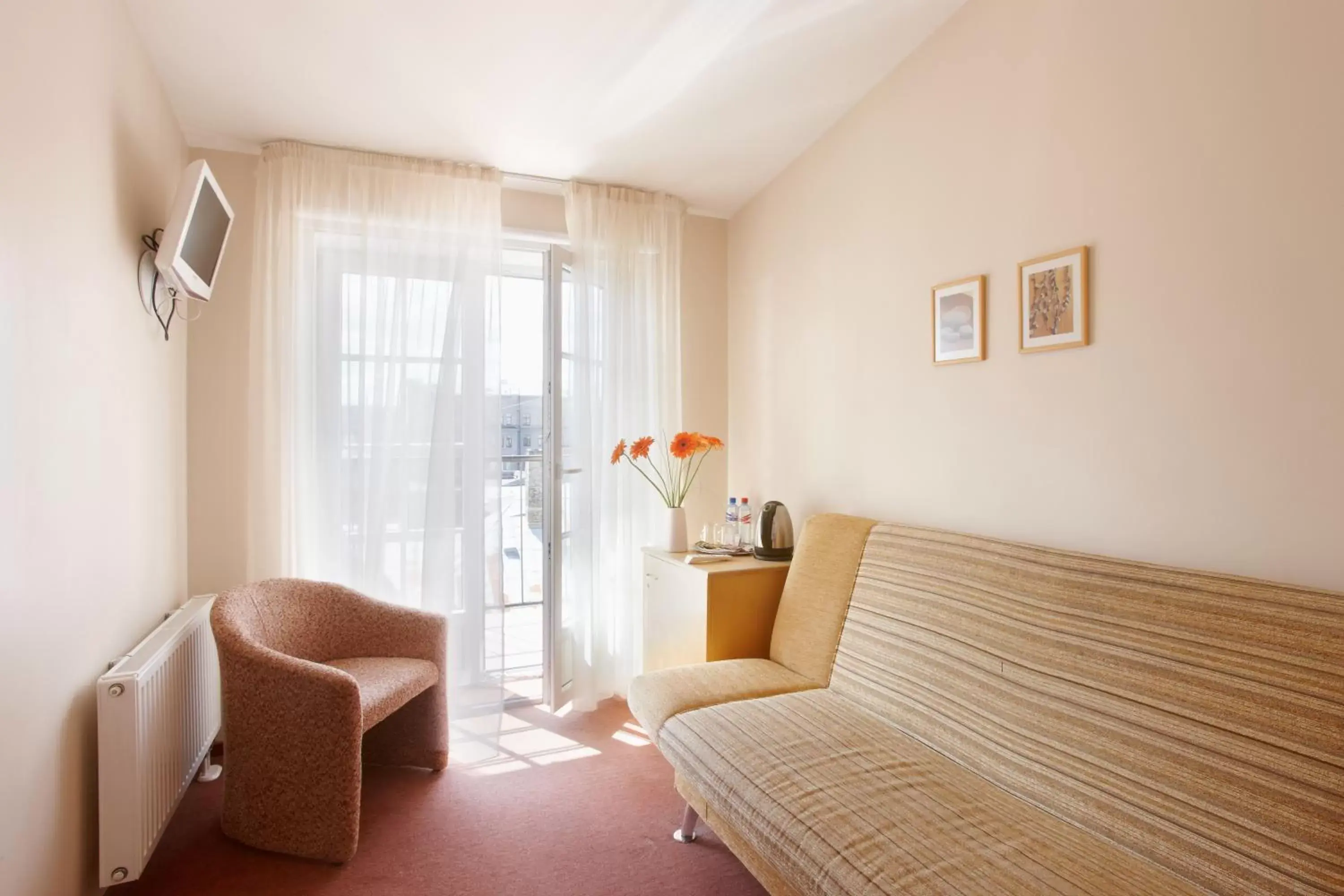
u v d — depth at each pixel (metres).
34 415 1.40
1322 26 1.29
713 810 1.92
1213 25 1.46
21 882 1.36
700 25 2.14
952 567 1.95
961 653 1.81
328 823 2.00
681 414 3.47
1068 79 1.79
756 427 3.39
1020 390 1.94
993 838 1.36
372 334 2.91
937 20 2.19
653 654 3.07
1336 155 1.27
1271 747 1.19
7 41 1.29
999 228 2.00
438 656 2.62
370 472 2.88
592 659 3.25
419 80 2.40
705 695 2.14
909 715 1.89
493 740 2.85
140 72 2.12
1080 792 1.43
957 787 1.58
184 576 2.67
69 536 1.59
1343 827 1.08
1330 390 1.29
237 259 2.82
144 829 1.76
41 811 1.45
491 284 3.11
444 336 2.98
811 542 2.54
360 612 2.61
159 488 2.34
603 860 2.04
